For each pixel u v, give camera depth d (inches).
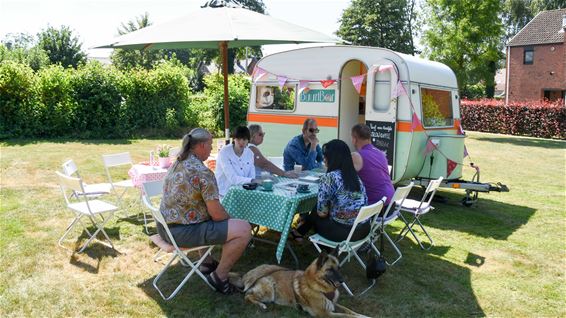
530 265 198.7
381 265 168.4
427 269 191.2
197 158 153.3
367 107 283.9
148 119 603.8
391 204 180.7
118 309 148.3
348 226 164.1
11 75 511.8
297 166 222.4
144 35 217.8
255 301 152.7
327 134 304.5
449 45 805.2
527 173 430.0
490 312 155.7
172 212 151.3
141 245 205.9
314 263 144.5
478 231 247.8
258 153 221.1
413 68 278.1
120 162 254.4
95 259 188.5
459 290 172.2
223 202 181.3
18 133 528.4
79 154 448.5
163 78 607.2
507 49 1208.2
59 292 158.1
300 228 207.0
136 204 275.6
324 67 302.8
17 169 369.1
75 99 553.0
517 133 808.9
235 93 660.1
